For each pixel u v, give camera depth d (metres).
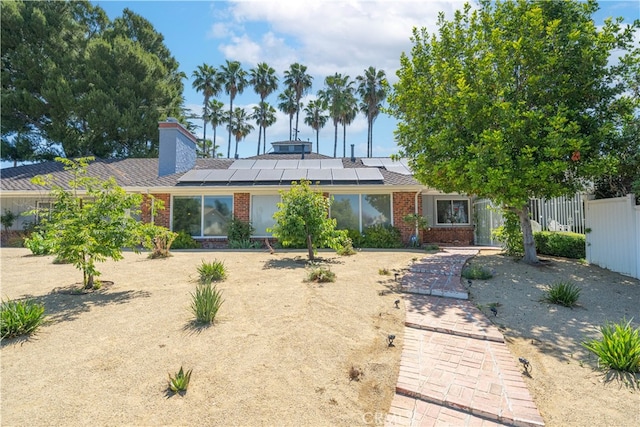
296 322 5.19
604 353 4.03
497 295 6.87
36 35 27.02
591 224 9.40
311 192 11.17
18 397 3.30
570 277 8.12
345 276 8.39
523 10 8.91
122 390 3.44
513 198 8.04
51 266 9.80
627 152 8.24
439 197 17.58
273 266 9.79
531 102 8.80
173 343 4.47
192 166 19.52
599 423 3.05
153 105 30.20
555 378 3.80
